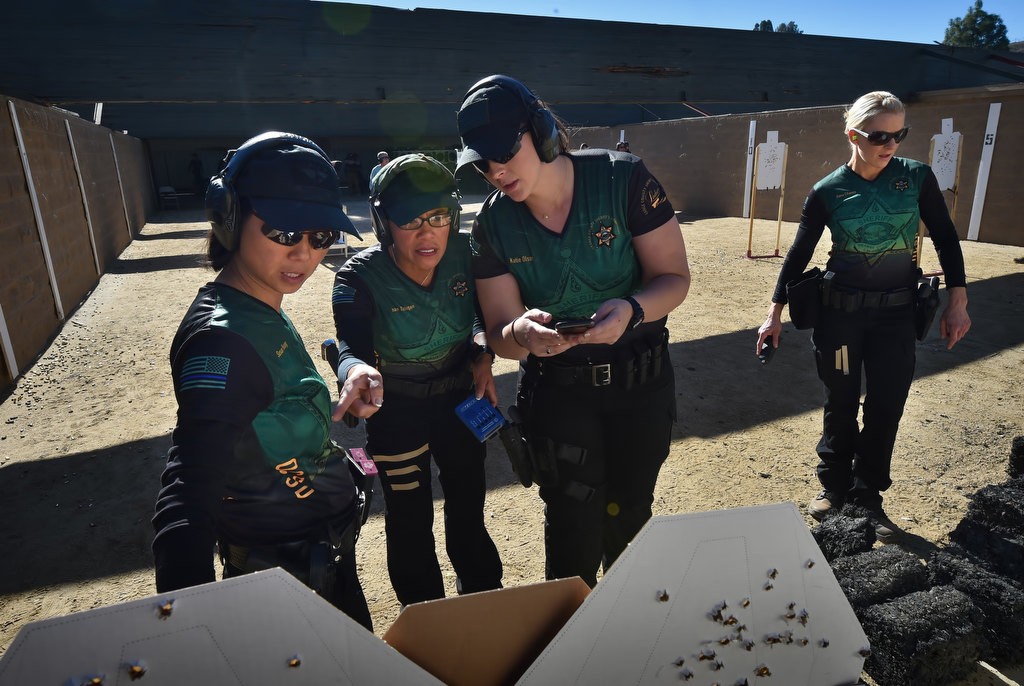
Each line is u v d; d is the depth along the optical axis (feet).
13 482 11.57
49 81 21.93
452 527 6.89
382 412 6.39
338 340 5.77
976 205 34.09
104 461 12.25
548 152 5.17
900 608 6.70
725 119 49.11
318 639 2.19
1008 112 31.96
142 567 9.10
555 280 5.78
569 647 2.48
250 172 3.55
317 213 3.56
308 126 72.59
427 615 2.68
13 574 9.00
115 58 22.24
